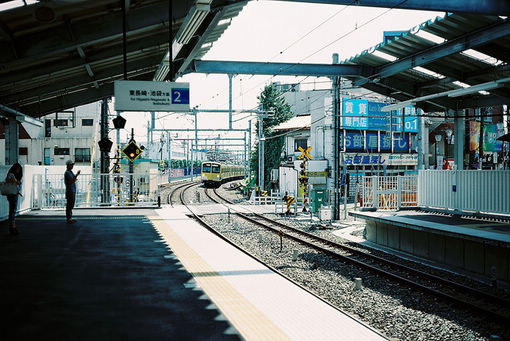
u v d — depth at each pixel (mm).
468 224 10711
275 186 42750
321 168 34750
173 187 53656
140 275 6602
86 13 8898
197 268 7277
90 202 20031
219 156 83312
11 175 10312
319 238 14102
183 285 6098
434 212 14070
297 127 41250
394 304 7094
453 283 8148
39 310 4805
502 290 8117
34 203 17578
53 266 7094
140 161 41938
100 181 20844
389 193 15312
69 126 50188
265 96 50219
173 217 15547
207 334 4203
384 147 37281
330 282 8617
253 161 51188
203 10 9164
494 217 12133
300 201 31016
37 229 11539
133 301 5234
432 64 14148
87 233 10969
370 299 7379
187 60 13648
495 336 5527
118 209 18766
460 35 11820
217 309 5027
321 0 9141
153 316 4699
